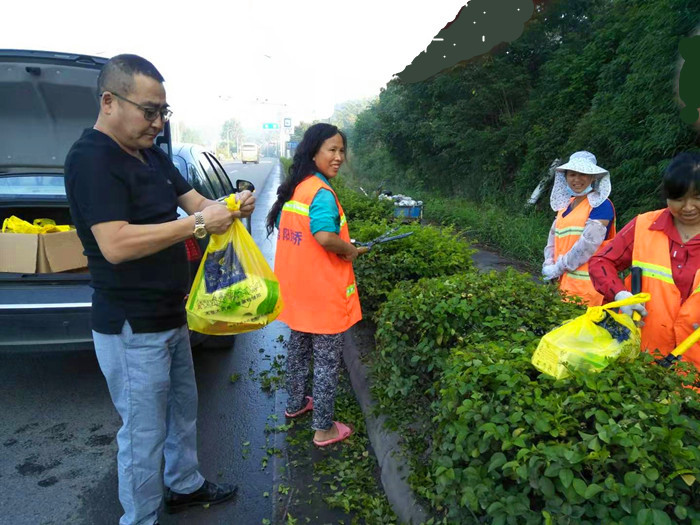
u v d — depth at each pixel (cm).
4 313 332
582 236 316
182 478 261
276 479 291
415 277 420
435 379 278
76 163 191
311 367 411
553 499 146
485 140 1255
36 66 364
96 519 264
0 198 400
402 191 1703
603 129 769
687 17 600
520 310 264
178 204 244
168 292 217
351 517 258
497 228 935
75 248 378
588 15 1149
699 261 219
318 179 287
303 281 294
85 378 413
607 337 190
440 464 176
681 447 142
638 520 131
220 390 396
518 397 174
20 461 310
